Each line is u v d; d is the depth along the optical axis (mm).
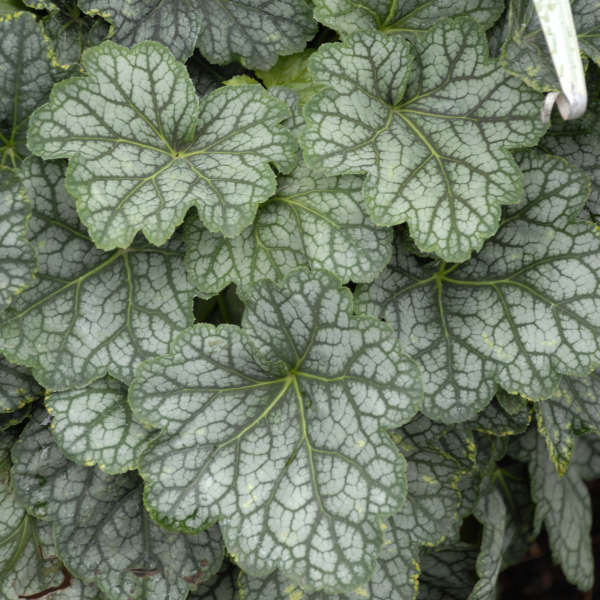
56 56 760
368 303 755
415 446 784
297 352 738
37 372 735
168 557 757
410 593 770
